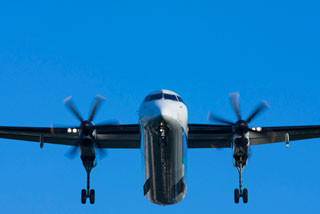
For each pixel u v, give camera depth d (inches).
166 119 3344.0
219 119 3858.3
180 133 3503.9
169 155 3523.6
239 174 3944.4
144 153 3599.9
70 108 3831.2
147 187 3725.4
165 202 3804.1
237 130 3784.5
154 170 3609.7
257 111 3841.0
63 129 4028.1
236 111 3868.1
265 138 4170.8
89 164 3976.4
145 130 3501.5
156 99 3683.6
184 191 3750.0
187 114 3661.4
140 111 3646.7
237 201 4025.6
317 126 3988.7
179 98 3796.8
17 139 4192.9
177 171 3624.5
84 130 3754.9
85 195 4055.1
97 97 3846.0
